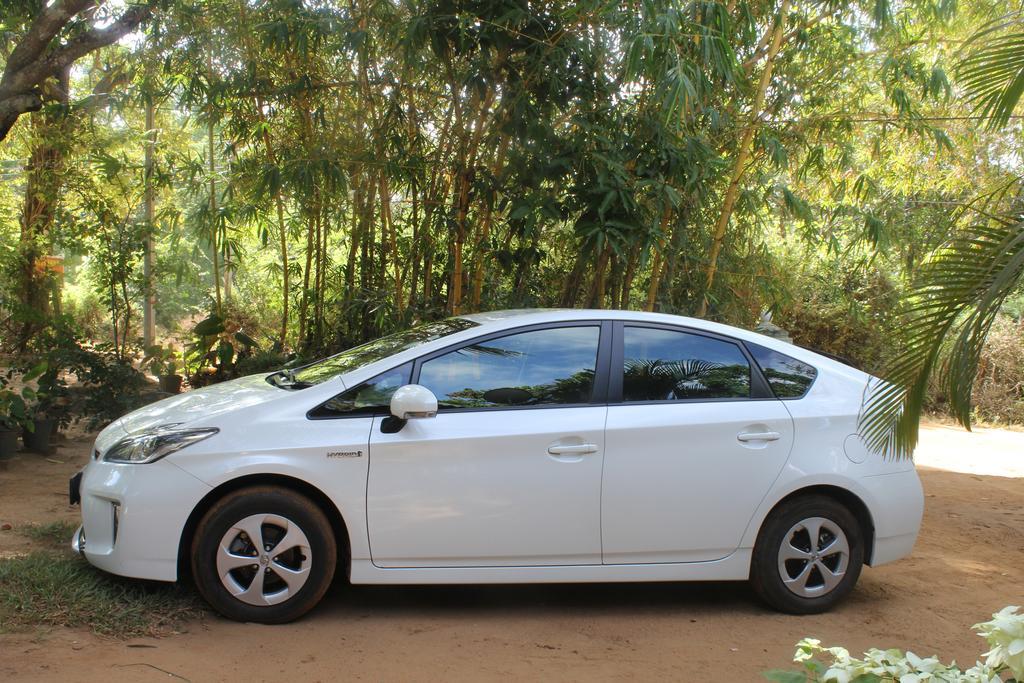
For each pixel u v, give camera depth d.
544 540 4.29
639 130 7.09
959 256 3.18
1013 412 12.70
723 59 6.31
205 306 12.20
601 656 3.97
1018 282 3.15
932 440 11.16
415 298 8.60
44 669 3.41
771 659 4.01
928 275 3.22
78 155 10.92
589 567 4.38
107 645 3.72
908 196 9.86
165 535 4.02
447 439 4.20
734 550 4.50
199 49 7.85
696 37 6.29
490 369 4.44
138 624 3.92
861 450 4.63
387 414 4.25
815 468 4.54
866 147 9.66
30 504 5.90
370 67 7.68
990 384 12.92
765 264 8.64
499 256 7.84
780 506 4.57
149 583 4.38
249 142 8.83
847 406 4.68
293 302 11.19
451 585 4.94
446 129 7.73
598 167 6.82
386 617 4.35
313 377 4.65
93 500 4.18
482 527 4.23
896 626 4.54
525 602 4.71
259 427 4.14
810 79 8.15
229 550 4.07
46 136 10.57
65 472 6.89
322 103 8.09
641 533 4.37
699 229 7.94
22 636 3.71
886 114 8.39
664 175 7.16
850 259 12.62
